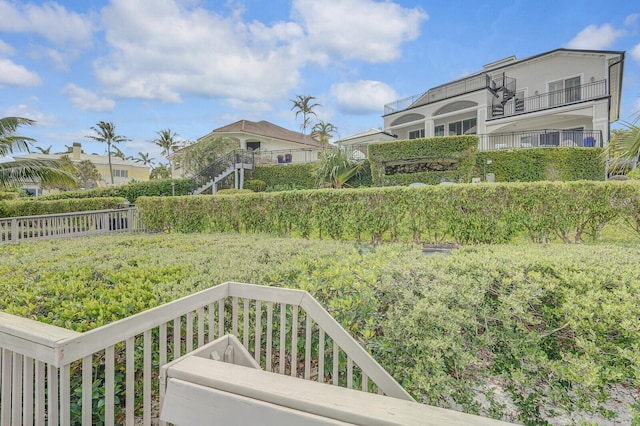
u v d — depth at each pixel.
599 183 5.78
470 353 2.08
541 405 2.01
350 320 2.11
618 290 2.15
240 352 1.54
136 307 2.07
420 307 2.04
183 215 10.01
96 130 33.44
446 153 14.00
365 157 17.78
